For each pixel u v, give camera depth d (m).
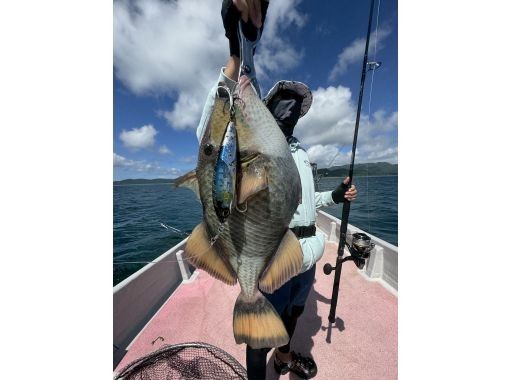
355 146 2.24
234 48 1.20
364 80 2.21
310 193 1.77
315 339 2.68
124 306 2.79
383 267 3.80
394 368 2.35
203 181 1.13
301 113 1.95
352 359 2.44
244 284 1.34
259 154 1.09
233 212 1.21
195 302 3.46
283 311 1.94
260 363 1.65
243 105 1.07
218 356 2.17
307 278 1.90
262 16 1.20
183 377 2.08
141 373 2.08
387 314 3.05
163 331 2.93
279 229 1.27
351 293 3.47
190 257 1.32
